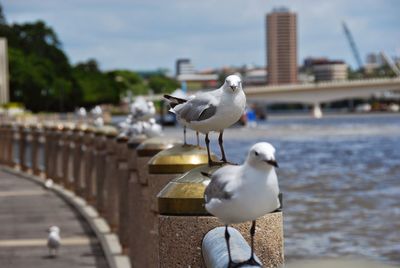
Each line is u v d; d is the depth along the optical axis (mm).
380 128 109312
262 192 4578
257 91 136000
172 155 6895
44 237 15023
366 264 16172
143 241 9414
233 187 4621
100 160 16391
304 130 106250
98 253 13469
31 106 157250
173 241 5660
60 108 165625
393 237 19344
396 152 57062
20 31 183375
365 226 21516
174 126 94562
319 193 30594
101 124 18703
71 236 15156
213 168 5879
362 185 33906
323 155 55875
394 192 30312
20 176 27594
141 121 13773
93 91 192500
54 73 169625
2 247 14086
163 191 5773
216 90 6449
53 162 24000
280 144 71562
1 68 115000
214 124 6363
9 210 18891
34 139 26609
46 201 20469
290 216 24016
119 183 12773
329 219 23078
